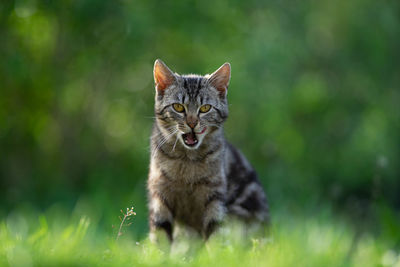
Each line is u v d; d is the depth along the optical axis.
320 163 20.73
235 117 19.52
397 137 21.02
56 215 14.55
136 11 16.38
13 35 16.62
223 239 8.77
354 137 20.23
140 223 13.52
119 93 19.36
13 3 15.57
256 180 10.62
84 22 16.64
